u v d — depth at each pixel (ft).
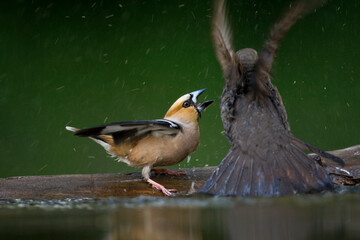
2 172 53.52
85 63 59.36
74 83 58.39
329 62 59.21
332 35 59.88
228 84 31.91
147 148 35.17
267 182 28.07
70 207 27.09
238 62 31.24
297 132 57.21
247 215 23.07
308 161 28.99
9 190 31.58
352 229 20.24
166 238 19.30
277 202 26.21
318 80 58.80
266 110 30.60
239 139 30.07
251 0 59.16
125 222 22.35
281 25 30.48
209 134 54.70
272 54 30.89
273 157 28.94
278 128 29.94
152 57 59.88
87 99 57.82
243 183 28.37
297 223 21.34
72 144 54.80
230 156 29.89
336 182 33.06
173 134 35.73
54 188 32.09
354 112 57.41
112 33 60.75
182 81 58.90
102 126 31.40
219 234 19.76
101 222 22.54
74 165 53.88
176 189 33.14
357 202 25.75
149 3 61.72
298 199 26.76
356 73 58.80
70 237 19.53
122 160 36.96
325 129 56.95
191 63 59.62
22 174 53.67
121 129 33.50
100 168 53.31
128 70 59.47
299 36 59.98
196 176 36.01
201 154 53.62
